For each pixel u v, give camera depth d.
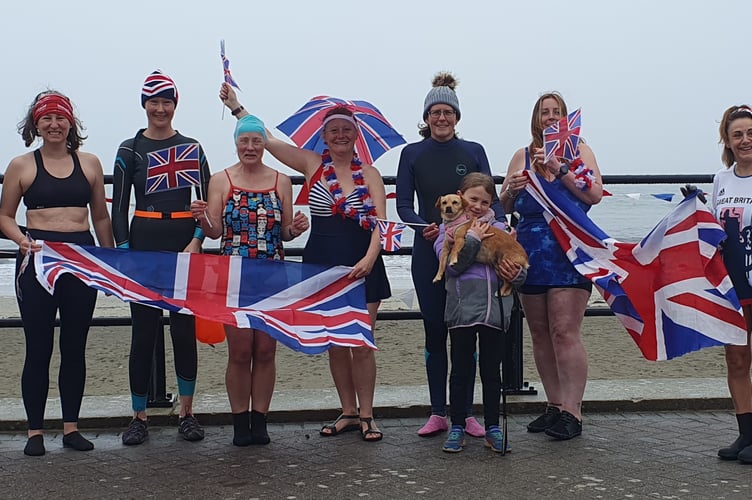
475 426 5.40
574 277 5.27
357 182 5.38
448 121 5.37
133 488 4.38
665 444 5.13
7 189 5.07
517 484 4.38
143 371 5.31
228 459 4.91
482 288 4.93
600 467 4.67
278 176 5.39
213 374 7.41
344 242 5.37
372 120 5.57
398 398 6.05
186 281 5.20
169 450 5.11
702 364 7.74
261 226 5.27
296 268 5.30
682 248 4.98
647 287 5.11
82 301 5.11
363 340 5.09
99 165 5.34
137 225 5.33
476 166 5.46
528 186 5.34
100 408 5.83
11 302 13.37
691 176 6.39
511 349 6.08
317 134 5.61
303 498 4.20
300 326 5.12
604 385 6.34
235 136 5.27
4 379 7.51
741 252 4.75
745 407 4.81
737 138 4.73
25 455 5.01
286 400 6.01
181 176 5.28
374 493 4.27
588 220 5.20
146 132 5.42
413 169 5.46
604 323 10.48
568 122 5.16
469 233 4.88
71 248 5.05
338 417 5.79
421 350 8.73
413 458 4.89
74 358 5.17
